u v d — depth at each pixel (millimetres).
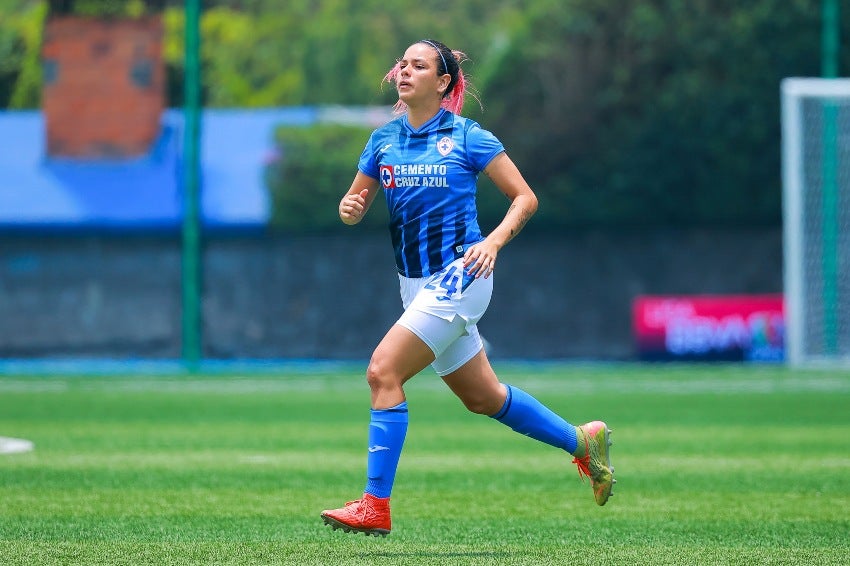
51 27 76875
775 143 79375
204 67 87375
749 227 77250
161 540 17891
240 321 73750
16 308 74250
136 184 75625
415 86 16859
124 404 44719
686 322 69375
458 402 45281
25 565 15906
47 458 28641
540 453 29797
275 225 77062
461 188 16828
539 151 81125
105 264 74438
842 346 67500
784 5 80312
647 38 81125
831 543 17875
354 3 89562
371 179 17609
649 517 20344
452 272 16625
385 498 16453
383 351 16500
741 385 53594
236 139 79812
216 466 27188
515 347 74812
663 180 79625
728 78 80250
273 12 89938
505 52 82812
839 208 67375
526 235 75938
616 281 75562
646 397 47500
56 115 76688
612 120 80875
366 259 73938
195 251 62938
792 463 27938
